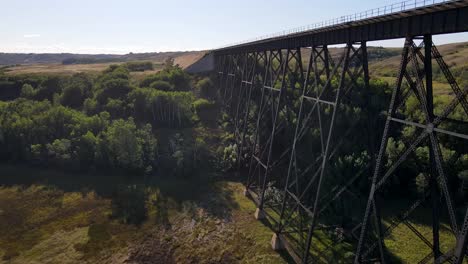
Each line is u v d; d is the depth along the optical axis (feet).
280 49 79.36
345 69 51.24
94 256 75.51
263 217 86.58
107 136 125.08
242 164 117.50
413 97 99.14
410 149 37.04
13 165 130.21
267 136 111.75
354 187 84.48
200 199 101.09
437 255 39.52
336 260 66.54
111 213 95.09
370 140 52.70
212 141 134.21
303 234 76.69
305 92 64.39
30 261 74.28
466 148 87.86
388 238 73.31
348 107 80.02
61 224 89.97
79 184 114.21
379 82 105.19
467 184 81.41
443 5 32.83
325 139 86.17
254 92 134.10
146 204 99.50
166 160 121.70
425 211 85.10
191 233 83.10
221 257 73.00
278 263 68.85
